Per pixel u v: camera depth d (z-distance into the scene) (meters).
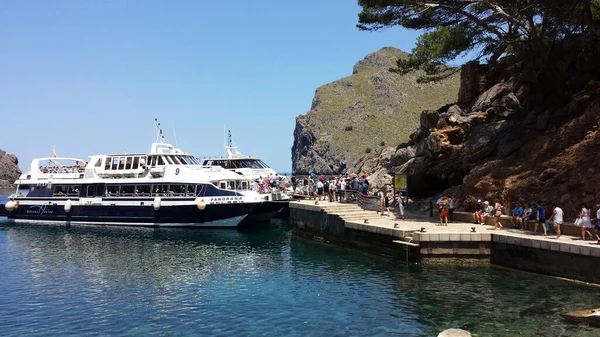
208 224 38.31
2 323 15.77
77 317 16.34
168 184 39.16
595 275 18.20
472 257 22.64
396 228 24.66
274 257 26.45
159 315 16.45
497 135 31.72
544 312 15.48
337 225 29.47
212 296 18.73
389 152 50.16
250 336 14.27
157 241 32.47
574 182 22.78
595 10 34.59
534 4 28.47
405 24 33.44
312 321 15.46
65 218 42.09
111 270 23.66
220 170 41.81
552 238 20.47
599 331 13.77
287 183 46.81
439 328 14.44
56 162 46.91
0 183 134.75
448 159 34.22
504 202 25.84
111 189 41.00
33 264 25.25
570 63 32.31
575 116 28.08
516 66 35.97
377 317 15.62
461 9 30.55
